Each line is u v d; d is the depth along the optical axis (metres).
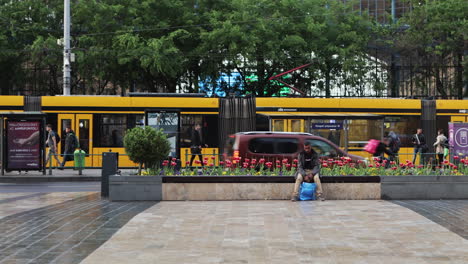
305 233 8.62
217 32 34.00
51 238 8.29
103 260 6.85
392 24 41.53
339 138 23.97
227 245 7.73
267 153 15.98
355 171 14.08
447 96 41.88
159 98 24.83
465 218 10.20
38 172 22.47
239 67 37.00
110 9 34.16
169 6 35.53
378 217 10.30
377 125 23.97
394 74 41.59
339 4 38.34
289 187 13.46
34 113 20.58
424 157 16.91
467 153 20.77
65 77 29.05
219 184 13.41
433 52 40.59
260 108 24.84
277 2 37.53
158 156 14.10
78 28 36.94
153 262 6.74
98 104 24.73
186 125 24.81
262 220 9.95
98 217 10.42
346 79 37.28
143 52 32.53
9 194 15.17
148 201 13.25
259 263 6.68
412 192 13.55
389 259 6.89
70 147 22.88
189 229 9.02
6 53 35.50
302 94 30.03
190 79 37.09
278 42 35.50
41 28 36.16
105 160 14.41
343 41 37.69
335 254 7.16
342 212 11.02
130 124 24.77
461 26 38.88
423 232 8.71
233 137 16.45
